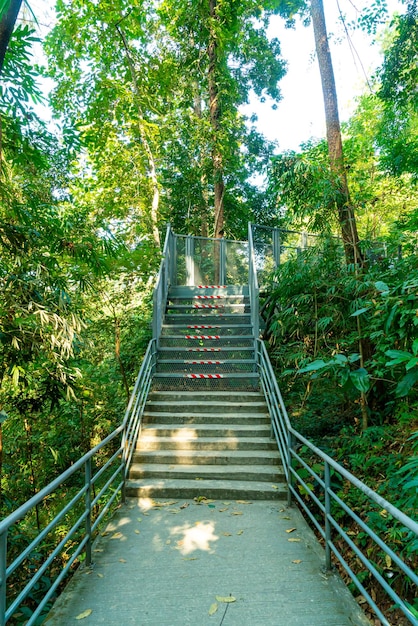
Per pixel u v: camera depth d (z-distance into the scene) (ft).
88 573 9.99
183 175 49.80
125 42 43.50
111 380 29.63
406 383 10.33
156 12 47.26
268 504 14.38
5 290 14.80
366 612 11.25
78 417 27.22
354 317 19.42
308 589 9.28
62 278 17.53
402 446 15.52
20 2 10.71
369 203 22.44
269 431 18.34
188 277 33.96
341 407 21.98
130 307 29.01
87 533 10.36
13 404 19.07
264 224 55.16
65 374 17.34
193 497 14.90
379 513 12.99
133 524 12.79
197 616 8.32
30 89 16.21
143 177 45.55
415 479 8.80
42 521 21.90
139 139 46.65
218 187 47.50
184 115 47.29
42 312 14.43
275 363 25.11
